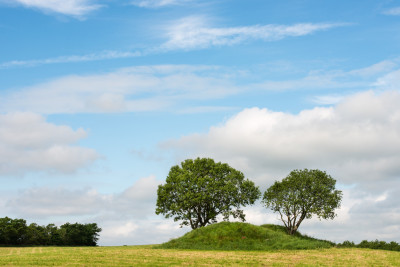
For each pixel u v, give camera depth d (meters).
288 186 76.88
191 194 79.00
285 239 63.16
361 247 65.62
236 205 82.19
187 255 49.66
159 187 84.31
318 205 74.69
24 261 41.31
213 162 84.50
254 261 43.59
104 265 38.50
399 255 52.00
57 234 123.31
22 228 112.25
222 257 47.44
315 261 44.16
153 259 44.53
